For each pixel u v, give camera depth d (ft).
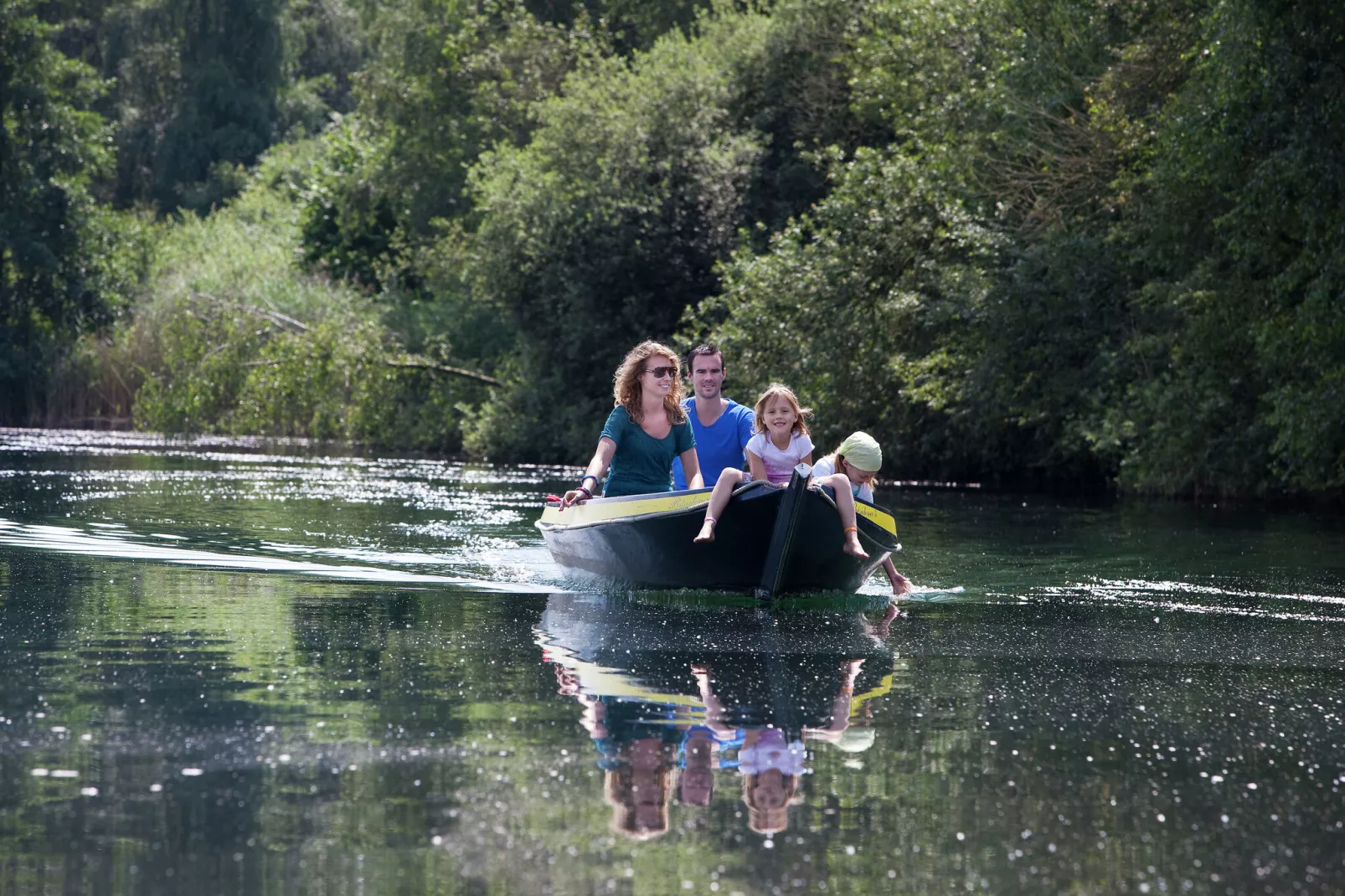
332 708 34.14
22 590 53.78
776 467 56.54
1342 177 91.40
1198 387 110.93
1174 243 111.75
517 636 45.03
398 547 70.33
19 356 237.04
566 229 168.45
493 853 23.97
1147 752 31.22
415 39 228.84
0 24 244.01
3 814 25.76
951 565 67.05
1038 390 124.16
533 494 108.47
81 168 253.24
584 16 217.56
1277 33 91.86
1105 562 68.54
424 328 199.31
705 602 53.88
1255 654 43.47
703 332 151.74
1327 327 95.35
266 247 256.73
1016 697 36.76
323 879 22.68
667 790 27.68
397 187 233.35
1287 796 27.89
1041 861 23.98
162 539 71.26
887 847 24.57
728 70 175.94
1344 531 85.56
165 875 22.80
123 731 31.71
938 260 129.18
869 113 160.35
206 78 347.77
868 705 35.42
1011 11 130.31
